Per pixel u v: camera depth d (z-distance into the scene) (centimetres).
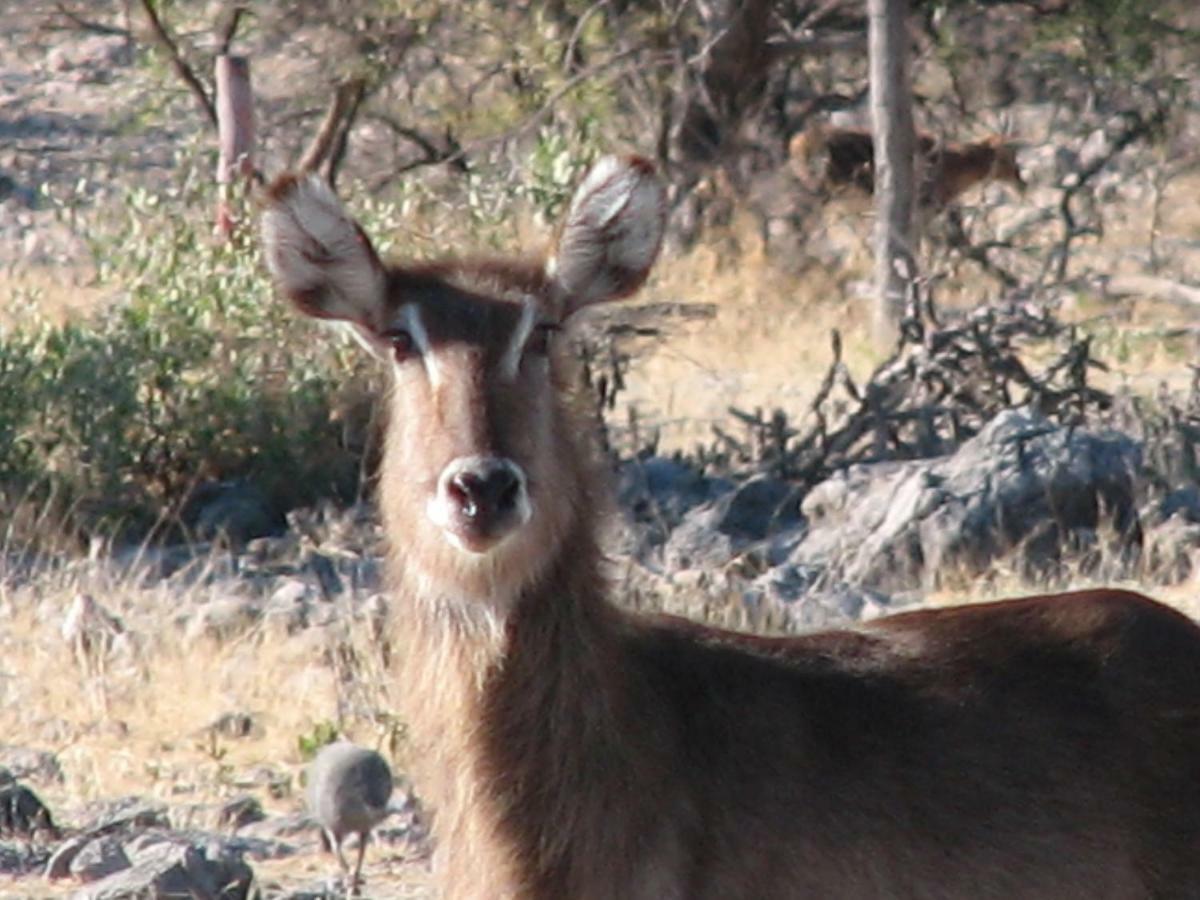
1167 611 759
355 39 2633
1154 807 726
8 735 1213
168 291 1805
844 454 1761
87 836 1020
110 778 1144
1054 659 738
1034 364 2239
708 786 699
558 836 690
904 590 1509
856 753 712
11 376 1745
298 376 1783
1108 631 745
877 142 2458
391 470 725
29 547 1628
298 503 1761
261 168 2589
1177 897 725
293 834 1059
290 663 1304
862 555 1537
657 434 1867
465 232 1938
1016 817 718
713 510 1658
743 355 2377
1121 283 2553
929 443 1766
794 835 703
